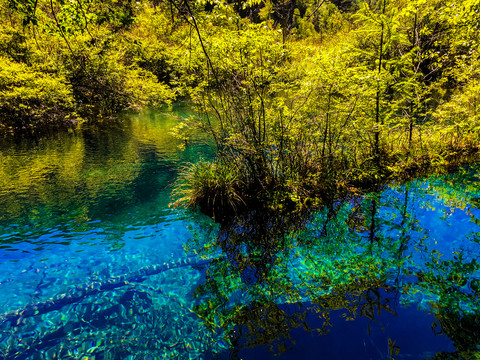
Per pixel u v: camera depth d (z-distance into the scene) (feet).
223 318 9.50
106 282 11.43
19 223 16.02
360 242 13.35
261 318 9.36
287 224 15.51
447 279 10.44
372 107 18.43
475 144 23.30
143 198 19.12
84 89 43.27
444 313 8.98
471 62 22.54
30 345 8.69
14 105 35.76
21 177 22.36
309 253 12.87
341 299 9.93
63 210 17.53
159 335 8.94
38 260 12.85
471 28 19.30
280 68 16.10
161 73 61.00
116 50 43.09
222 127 17.89
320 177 18.75
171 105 54.34
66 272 12.05
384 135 22.02
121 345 8.66
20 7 6.72
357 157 20.90
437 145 22.77
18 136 33.78
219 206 17.30
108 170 23.90
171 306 10.12
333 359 7.61
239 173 18.08
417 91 20.03
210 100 17.15
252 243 13.99
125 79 43.34
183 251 13.48
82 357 8.28
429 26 20.31
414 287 10.18
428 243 12.77
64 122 40.37
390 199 17.42
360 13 17.67
